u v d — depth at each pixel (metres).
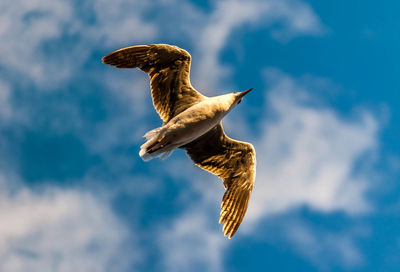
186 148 16.28
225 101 14.73
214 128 15.85
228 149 16.34
